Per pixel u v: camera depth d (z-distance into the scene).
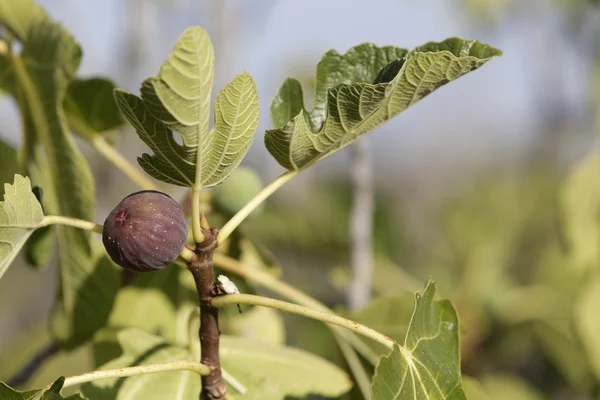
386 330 0.91
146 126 0.68
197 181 0.70
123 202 0.70
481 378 1.68
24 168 0.91
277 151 0.73
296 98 0.76
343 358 0.92
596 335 1.44
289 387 0.83
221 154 0.70
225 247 1.00
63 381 0.68
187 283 1.00
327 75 0.77
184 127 0.68
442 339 0.73
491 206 2.05
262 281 0.92
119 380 0.80
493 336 1.74
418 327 0.71
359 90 0.71
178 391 0.80
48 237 0.90
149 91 0.66
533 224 2.02
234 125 0.69
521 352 1.77
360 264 1.11
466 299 1.74
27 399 0.69
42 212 0.73
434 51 0.75
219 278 0.71
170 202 0.70
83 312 0.93
